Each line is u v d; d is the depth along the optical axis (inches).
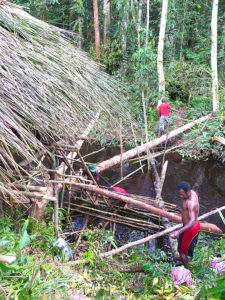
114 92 157.3
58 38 143.5
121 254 155.4
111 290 106.5
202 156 340.5
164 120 323.0
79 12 485.1
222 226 196.4
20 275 89.7
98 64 165.9
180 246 132.3
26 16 139.1
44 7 489.1
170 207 199.2
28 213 148.4
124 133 370.6
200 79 447.8
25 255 105.3
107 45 481.7
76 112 122.3
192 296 106.6
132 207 195.0
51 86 111.6
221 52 512.1
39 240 122.9
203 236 170.6
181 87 454.0
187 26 556.4
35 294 82.3
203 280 123.0
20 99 100.0
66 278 100.2
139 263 145.3
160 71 393.4
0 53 104.2
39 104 102.6
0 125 89.0
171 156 343.3
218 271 123.3
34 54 118.0
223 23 588.7
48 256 116.5
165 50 486.9
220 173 299.1
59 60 128.0
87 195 189.3
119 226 187.6
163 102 323.3
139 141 358.3
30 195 114.8
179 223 167.8
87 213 181.9
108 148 365.7
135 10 433.1
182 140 368.5
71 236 165.3
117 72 460.4
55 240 117.2
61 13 588.4
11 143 90.5
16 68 104.8
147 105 411.5
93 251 135.0
